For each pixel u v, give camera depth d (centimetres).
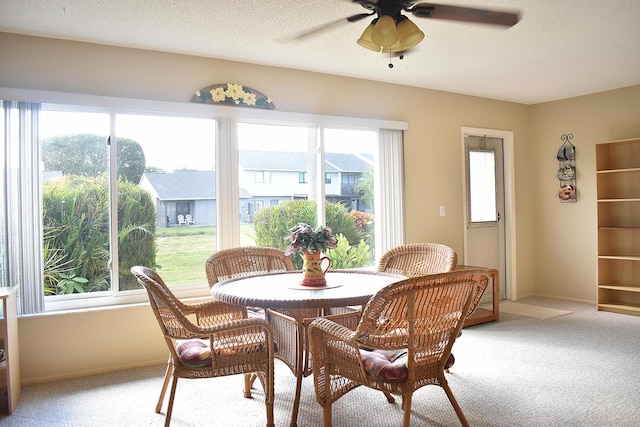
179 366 222
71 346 313
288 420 246
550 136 554
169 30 309
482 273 205
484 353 353
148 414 255
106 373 321
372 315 189
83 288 332
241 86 377
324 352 221
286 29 311
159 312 225
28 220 306
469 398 270
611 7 284
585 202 525
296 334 240
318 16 290
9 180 302
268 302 215
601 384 288
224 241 375
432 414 250
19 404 270
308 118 407
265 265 333
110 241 339
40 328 305
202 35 320
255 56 367
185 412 257
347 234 437
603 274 487
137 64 343
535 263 570
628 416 244
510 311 488
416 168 475
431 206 485
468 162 526
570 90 498
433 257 323
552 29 319
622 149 485
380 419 246
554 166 550
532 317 461
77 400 275
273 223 400
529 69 416
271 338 223
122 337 328
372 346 195
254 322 219
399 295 187
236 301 224
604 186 488
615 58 387
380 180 450
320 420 246
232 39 328
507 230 554
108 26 301
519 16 243
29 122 308
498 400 267
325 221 424
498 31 321
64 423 245
